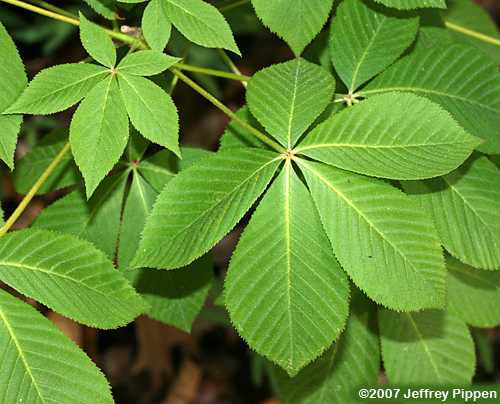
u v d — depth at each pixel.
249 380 1.22
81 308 0.59
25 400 0.58
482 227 0.64
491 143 0.66
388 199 0.60
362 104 0.61
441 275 0.59
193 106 1.23
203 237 0.60
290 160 0.62
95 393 0.59
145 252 0.59
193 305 0.71
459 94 0.67
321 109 0.63
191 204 0.60
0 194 1.02
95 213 0.71
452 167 0.59
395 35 0.69
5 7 1.00
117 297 0.60
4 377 0.58
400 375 0.71
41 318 0.59
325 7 0.65
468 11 0.83
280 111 0.63
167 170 0.71
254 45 1.24
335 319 0.59
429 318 0.71
